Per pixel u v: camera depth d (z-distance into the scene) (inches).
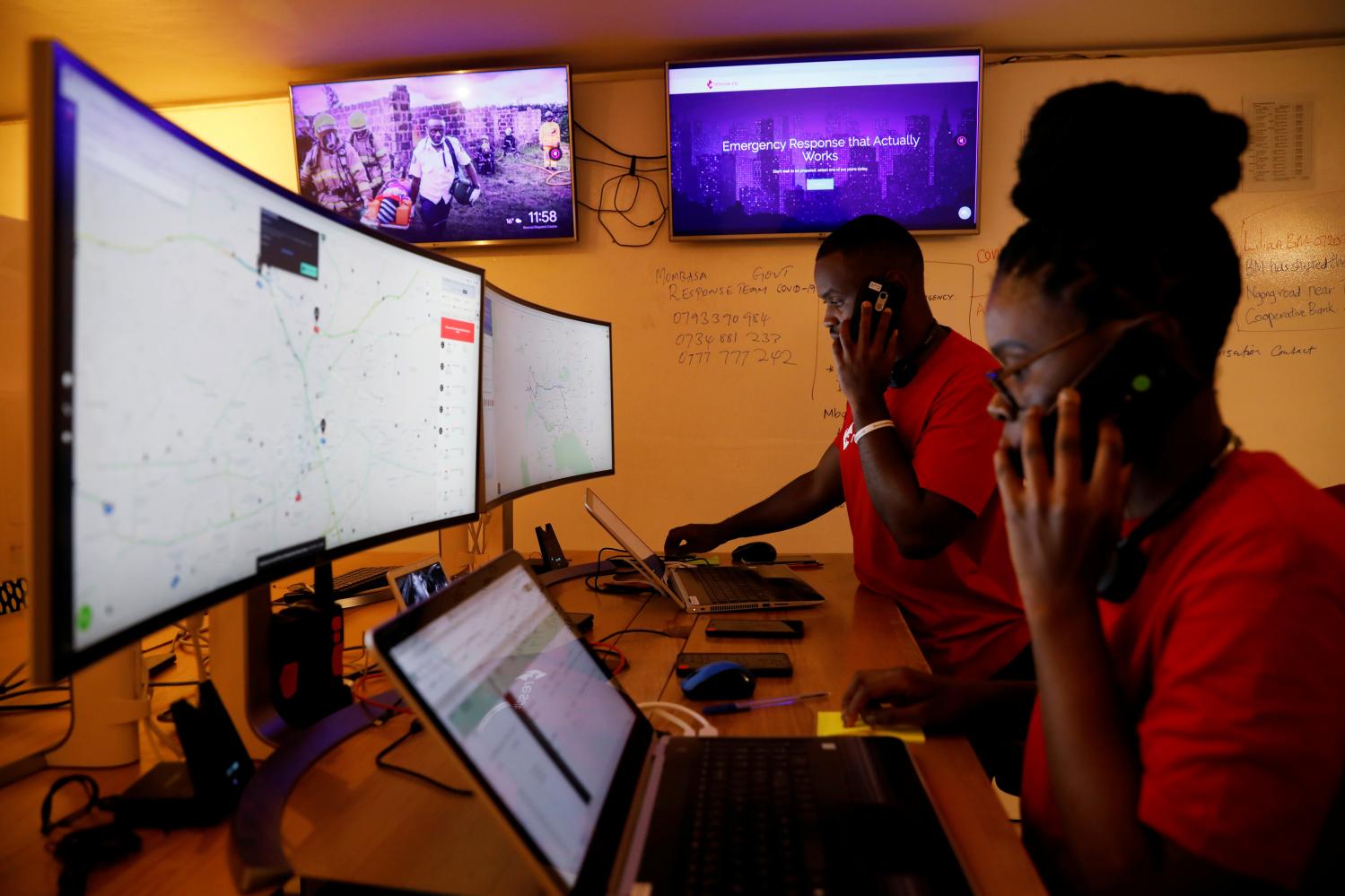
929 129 126.6
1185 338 23.8
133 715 32.4
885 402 61.4
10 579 45.1
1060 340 24.8
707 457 137.8
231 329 28.0
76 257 20.1
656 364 137.9
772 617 55.8
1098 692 24.3
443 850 25.2
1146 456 24.8
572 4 115.0
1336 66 126.0
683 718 36.9
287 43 125.3
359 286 37.4
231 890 23.8
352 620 54.8
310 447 33.7
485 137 133.4
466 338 49.0
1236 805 20.0
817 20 120.7
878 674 37.2
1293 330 128.7
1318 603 20.4
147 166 23.2
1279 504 22.1
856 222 61.7
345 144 134.6
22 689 41.4
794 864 22.7
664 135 135.7
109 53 127.7
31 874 24.6
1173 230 23.5
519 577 33.9
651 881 22.1
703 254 136.3
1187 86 128.0
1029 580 25.6
